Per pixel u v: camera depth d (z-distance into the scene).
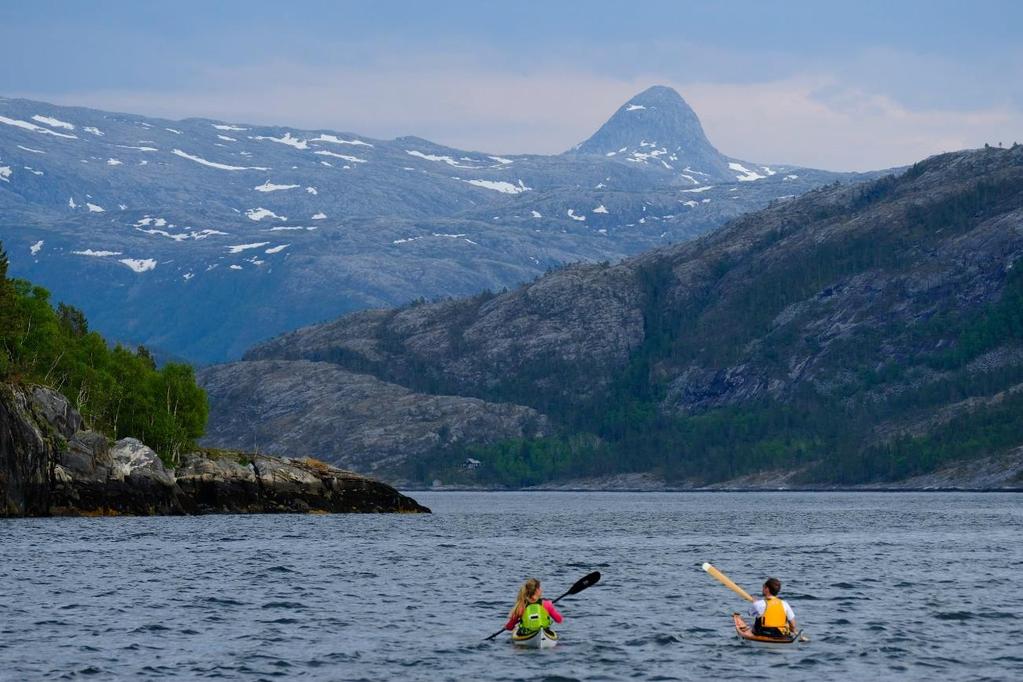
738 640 85.94
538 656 79.75
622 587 119.00
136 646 82.25
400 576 127.75
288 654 79.94
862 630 89.88
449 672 74.56
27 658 77.69
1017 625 92.00
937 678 72.75
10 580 118.25
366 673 74.19
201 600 105.38
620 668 75.81
